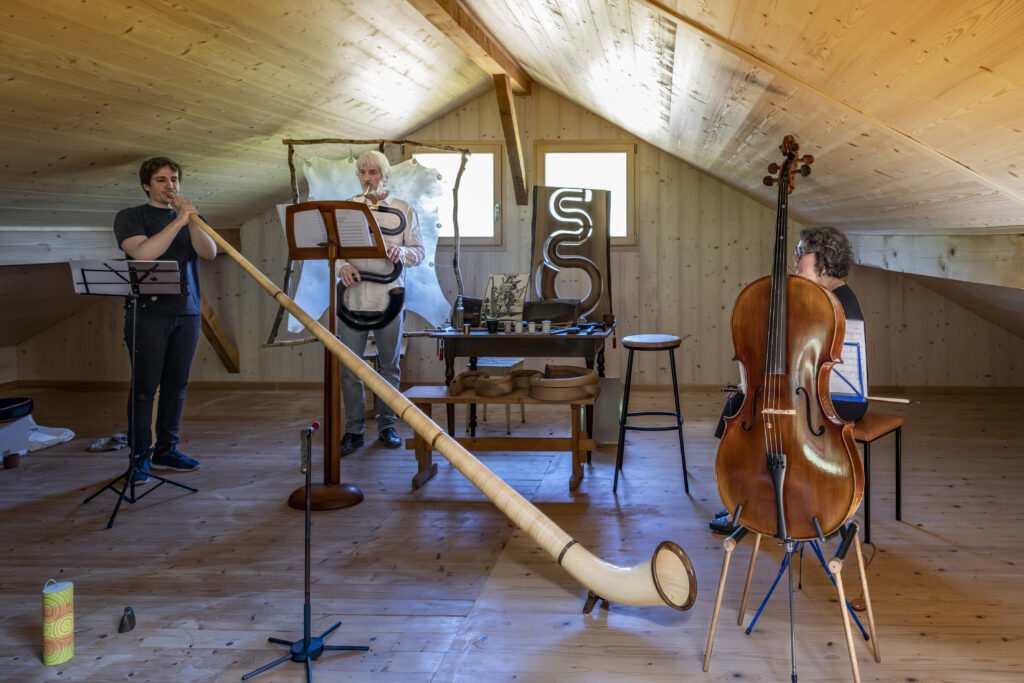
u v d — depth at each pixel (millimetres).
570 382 3719
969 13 1421
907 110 2084
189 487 3758
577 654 2146
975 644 2158
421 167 5625
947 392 6109
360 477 3969
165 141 4336
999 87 1655
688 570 1306
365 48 4281
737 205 6246
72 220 4898
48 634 2129
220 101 4141
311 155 5707
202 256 4031
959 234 3295
